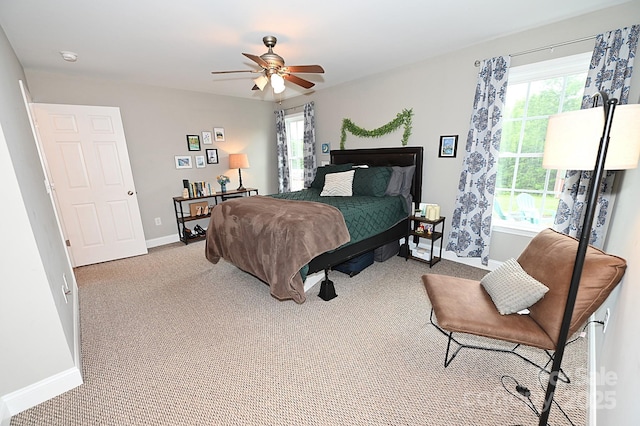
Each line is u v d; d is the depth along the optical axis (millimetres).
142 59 3025
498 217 3100
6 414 1397
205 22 2258
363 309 2391
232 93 4789
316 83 4309
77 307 2398
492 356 1820
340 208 2764
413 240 3701
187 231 4438
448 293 1800
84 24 2213
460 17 2299
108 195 3656
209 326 2193
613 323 1364
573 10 2211
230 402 1505
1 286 1361
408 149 3545
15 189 1348
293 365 1764
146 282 3020
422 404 1473
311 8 2094
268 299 2596
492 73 2730
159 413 1449
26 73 3193
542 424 1242
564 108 2545
